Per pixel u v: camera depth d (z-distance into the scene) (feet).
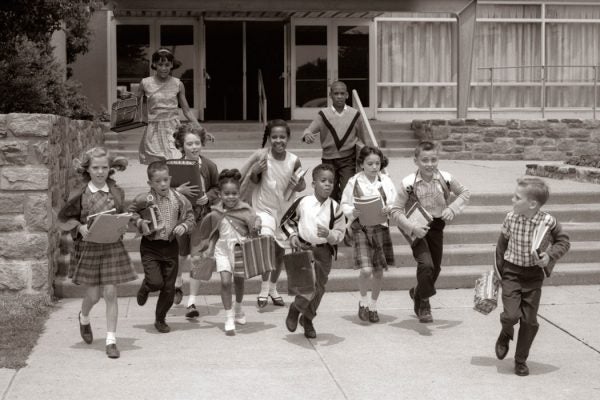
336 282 28.94
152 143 29.91
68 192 32.07
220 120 74.49
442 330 23.86
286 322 22.85
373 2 62.90
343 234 23.11
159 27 71.36
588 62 76.69
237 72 74.59
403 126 64.69
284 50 73.72
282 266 27.37
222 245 23.53
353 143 29.96
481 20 75.05
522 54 75.97
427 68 75.05
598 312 26.02
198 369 20.08
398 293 28.76
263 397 18.16
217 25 73.97
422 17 74.64
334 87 29.71
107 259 21.27
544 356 21.40
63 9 36.17
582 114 76.59
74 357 20.95
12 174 26.02
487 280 20.10
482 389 18.80
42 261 26.18
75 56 64.13
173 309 26.50
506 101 75.92
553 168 43.34
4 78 40.34
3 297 25.79
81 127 38.93
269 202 25.95
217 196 26.03
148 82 29.99
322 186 22.89
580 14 76.33
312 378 19.48
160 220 22.58
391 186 24.84
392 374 19.83
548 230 19.42
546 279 29.89
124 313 25.86
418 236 22.91
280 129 25.50
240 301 24.40
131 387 18.71
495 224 33.45
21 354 20.92
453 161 59.16
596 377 19.69
